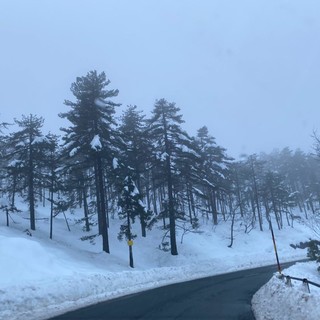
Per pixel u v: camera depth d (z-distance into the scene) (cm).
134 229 4391
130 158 3994
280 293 1439
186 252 3994
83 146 3234
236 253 4500
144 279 2623
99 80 3350
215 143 5388
